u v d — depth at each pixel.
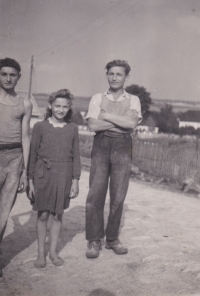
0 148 2.93
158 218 5.38
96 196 3.66
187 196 7.51
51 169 3.23
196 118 69.88
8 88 2.92
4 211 3.00
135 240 4.23
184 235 4.54
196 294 2.88
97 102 3.75
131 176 10.23
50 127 3.28
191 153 8.88
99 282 3.07
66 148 3.29
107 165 3.68
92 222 3.66
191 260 3.65
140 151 11.02
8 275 3.12
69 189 3.35
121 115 3.69
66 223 4.82
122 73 3.65
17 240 4.00
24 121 3.05
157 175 9.91
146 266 3.45
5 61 2.87
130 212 5.68
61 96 3.29
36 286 2.94
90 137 17.00
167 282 3.11
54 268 3.31
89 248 3.67
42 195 3.23
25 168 3.12
